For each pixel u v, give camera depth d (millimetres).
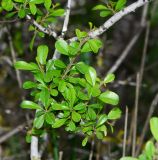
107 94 493
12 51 938
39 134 613
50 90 494
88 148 1003
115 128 1094
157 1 1104
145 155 499
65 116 491
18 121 1105
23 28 1001
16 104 1148
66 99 490
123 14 524
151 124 489
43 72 500
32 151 626
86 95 496
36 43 913
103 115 511
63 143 925
